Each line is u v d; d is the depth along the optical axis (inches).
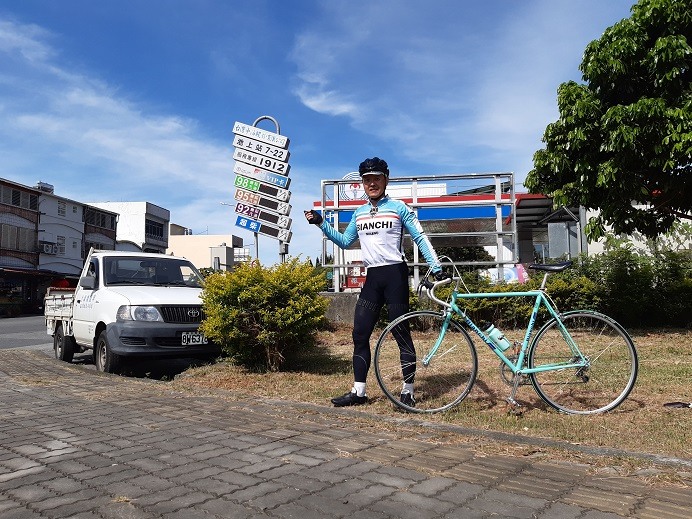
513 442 142.4
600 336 174.4
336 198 478.3
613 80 354.9
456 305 183.2
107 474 122.0
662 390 193.8
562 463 125.1
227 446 142.1
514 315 248.1
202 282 325.7
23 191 1616.6
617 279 403.2
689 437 141.1
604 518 95.7
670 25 342.0
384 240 186.5
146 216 2420.0
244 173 397.4
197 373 264.1
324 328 392.8
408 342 182.7
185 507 103.1
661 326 412.5
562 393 173.5
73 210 1859.0
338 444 142.4
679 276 413.7
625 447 134.9
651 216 381.4
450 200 491.8
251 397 207.2
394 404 181.5
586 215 617.9
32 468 127.0
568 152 367.6
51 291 448.5
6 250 1552.7
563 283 390.0
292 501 105.0
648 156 345.4
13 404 204.5
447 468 122.5
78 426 166.9
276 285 250.4
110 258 337.7
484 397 189.3
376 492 108.9
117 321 280.1
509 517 96.8
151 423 169.3
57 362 360.2
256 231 392.8
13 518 99.3
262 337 247.4
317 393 209.6
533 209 734.5
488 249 748.0
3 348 497.7
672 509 99.1
